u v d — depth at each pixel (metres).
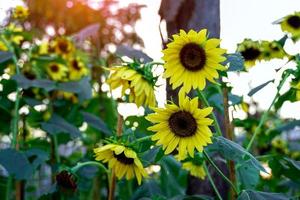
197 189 1.55
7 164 1.55
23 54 2.31
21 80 1.86
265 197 1.12
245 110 1.79
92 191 1.99
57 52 2.36
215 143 1.20
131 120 1.62
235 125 1.81
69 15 3.43
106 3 3.40
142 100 1.21
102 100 2.42
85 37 2.21
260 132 2.25
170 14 1.52
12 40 2.25
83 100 2.07
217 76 1.13
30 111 2.16
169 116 1.12
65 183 1.29
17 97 1.84
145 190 1.55
